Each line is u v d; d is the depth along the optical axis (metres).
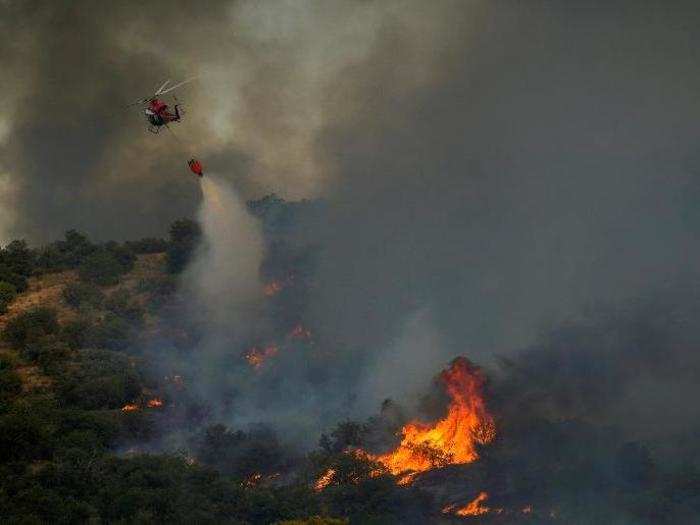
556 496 127.38
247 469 143.88
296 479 139.00
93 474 128.25
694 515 121.44
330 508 126.31
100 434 144.75
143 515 118.31
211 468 133.50
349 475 133.38
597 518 122.38
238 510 124.75
